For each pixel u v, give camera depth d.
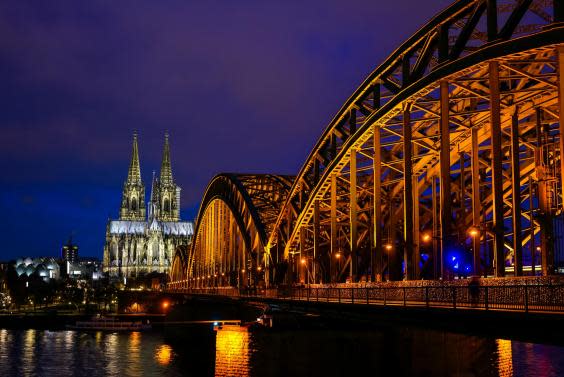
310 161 77.81
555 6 40.91
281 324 67.31
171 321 161.62
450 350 59.34
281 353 64.44
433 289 40.44
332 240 70.62
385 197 75.88
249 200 106.06
